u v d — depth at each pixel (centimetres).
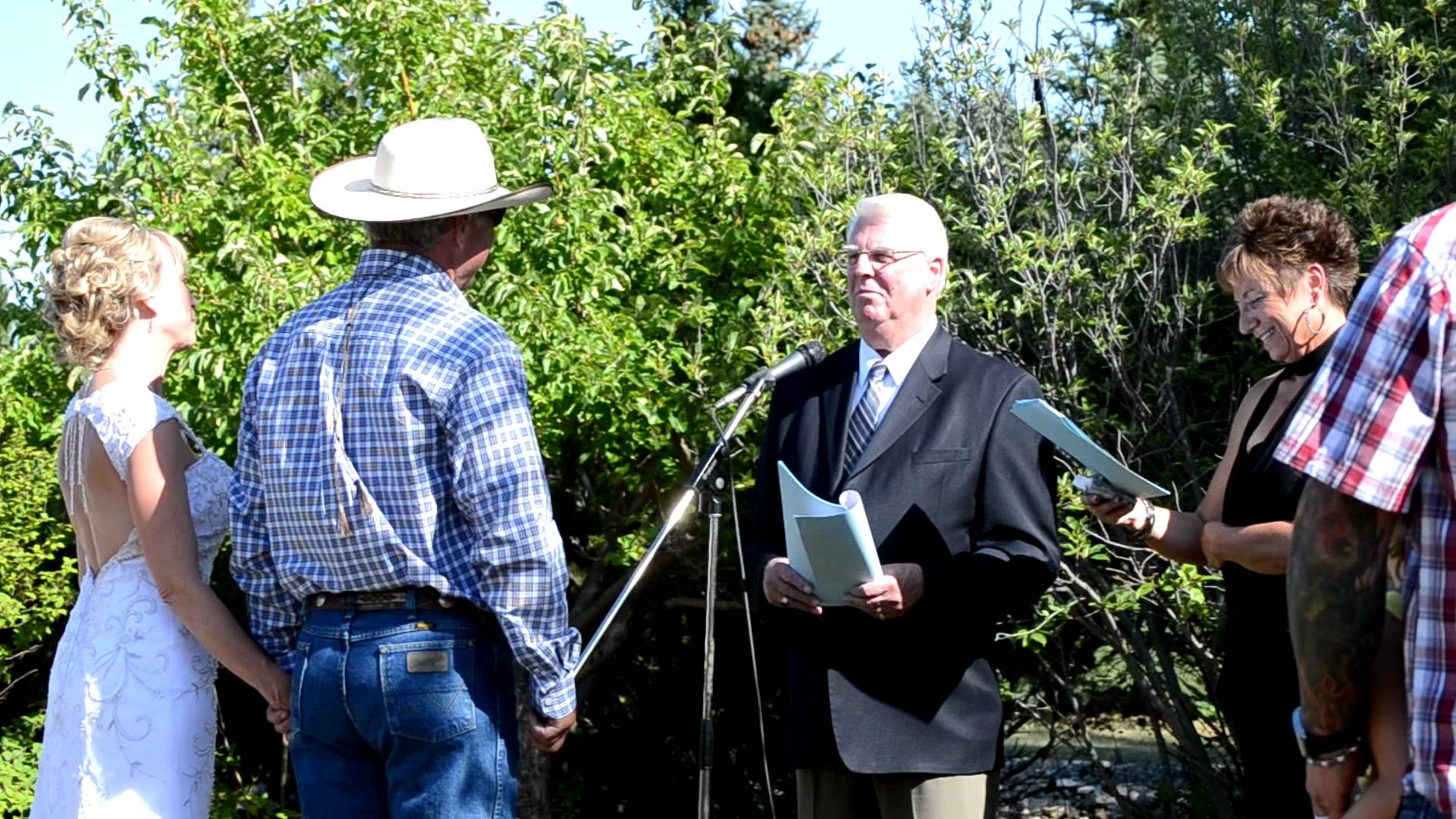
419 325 299
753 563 379
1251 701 314
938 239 376
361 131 666
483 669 300
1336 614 204
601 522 743
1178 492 519
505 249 610
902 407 365
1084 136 550
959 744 350
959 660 354
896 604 334
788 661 374
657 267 627
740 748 765
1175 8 576
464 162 314
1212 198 540
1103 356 509
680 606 720
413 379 294
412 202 307
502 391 295
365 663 295
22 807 705
